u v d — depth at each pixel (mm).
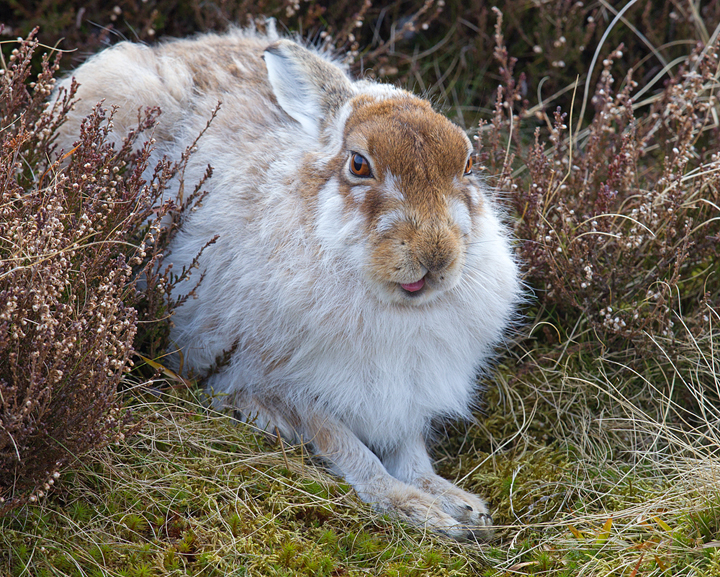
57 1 11375
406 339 7707
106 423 6426
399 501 7484
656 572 6520
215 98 9039
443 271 6945
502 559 7082
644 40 12195
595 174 10125
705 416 8219
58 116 8461
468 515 7430
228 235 8109
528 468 8133
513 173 11227
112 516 6641
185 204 8250
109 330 6742
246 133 8609
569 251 9383
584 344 9164
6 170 7020
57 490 6668
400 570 6625
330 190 7445
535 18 12766
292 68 8266
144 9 11750
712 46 10922
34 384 5879
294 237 7613
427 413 8375
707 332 8984
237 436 7680
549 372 9133
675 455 7895
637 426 8469
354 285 7418
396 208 6973
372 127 7297
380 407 8008
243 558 6500
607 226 9344
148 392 7836
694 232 9430
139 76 9109
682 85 10758
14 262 6281
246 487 7223
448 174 7234
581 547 6980
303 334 7723
